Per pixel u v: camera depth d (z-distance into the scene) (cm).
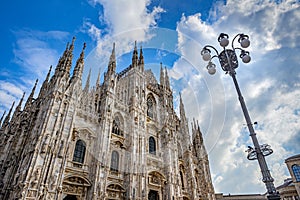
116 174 4019
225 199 9019
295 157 7219
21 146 3741
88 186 3375
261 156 1495
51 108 3400
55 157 3094
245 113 1677
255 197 8931
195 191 5644
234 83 1827
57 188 2941
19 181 2755
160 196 4650
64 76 3856
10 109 5781
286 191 7450
